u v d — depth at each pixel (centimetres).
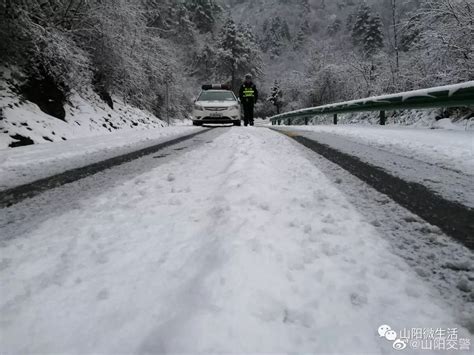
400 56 1488
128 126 1384
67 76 1032
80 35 1255
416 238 162
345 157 409
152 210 206
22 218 210
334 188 257
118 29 1388
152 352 77
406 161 372
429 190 249
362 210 204
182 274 119
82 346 82
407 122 1034
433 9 1016
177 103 2703
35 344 84
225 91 1302
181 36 4353
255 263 120
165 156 454
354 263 134
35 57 933
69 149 571
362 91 1747
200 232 163
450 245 154
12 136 707
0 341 86
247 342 80
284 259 128
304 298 104
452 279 124
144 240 157
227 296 97
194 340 78
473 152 400
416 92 711
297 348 81
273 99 5472
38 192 283
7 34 827
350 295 109
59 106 984
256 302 96
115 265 130
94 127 1096
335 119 1241
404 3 1338
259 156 386
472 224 180
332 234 164
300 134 760
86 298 106
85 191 276
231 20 5303
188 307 94
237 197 212
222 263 118
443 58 991
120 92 1686
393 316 99
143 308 98
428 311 103
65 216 206
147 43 2052
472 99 560
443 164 348
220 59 5112
